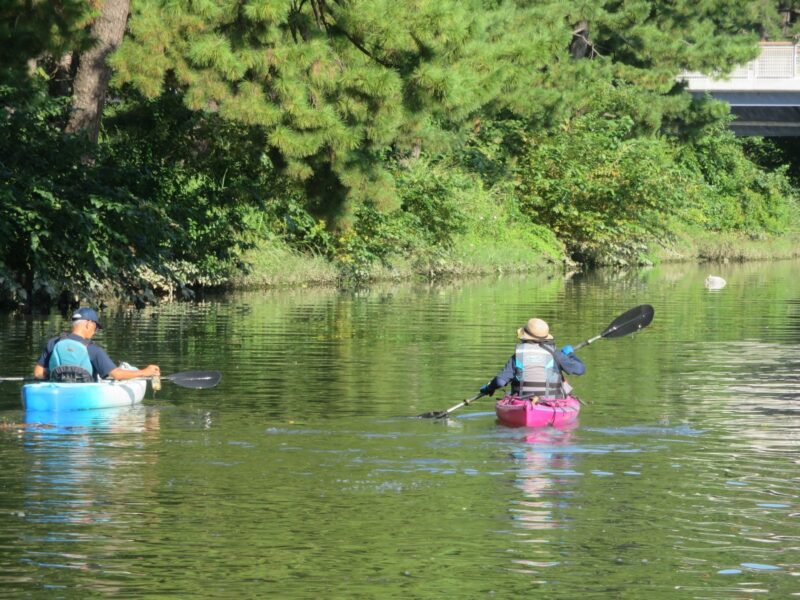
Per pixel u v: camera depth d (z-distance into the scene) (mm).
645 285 80625
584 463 24031
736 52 115875
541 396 28703
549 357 28984
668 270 103562
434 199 88625
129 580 16891
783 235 139500
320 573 17250
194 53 52656
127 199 56125
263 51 54250
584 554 18078
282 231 78438
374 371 36875
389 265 83250
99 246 55312
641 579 17016
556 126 102938
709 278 78750
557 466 23750
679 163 125562
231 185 63438
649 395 32594
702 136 125750
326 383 34344
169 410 29719
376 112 55781
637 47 117188
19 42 49875
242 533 19062
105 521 19672
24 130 54656
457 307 60281
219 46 52656
